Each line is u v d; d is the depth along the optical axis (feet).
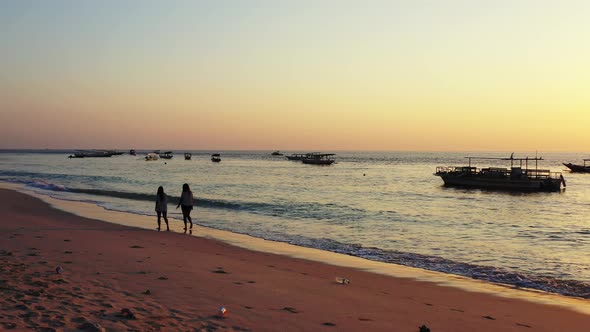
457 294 38.27
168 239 62.69
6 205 103.24
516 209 124.36
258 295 33.01
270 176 284.41
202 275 39.32
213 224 83.87
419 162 607.37
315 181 239.09
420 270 48.57
